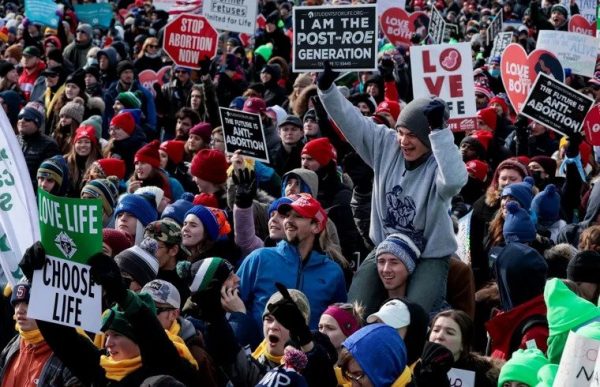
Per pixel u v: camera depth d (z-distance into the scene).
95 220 6.41
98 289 6.43
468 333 7.79
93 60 21.64
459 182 8.41
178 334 7.42
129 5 33.62
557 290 7.14
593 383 4.77
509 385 6.94
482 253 10.75
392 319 7.68
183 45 18.83
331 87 8.85
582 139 14.18
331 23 11.74
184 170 14.41
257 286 8.99
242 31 19.56
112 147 15.19
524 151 15.22
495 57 21.78
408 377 6.82
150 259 8.38
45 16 25.16
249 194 10.01
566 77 20.20
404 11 22.62
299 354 6.18
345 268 9.62
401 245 8.58
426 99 8.67
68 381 7.47
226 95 19.58
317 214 9.07
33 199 9.18
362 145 8.97
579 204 13.12
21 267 6.54
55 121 17.88
